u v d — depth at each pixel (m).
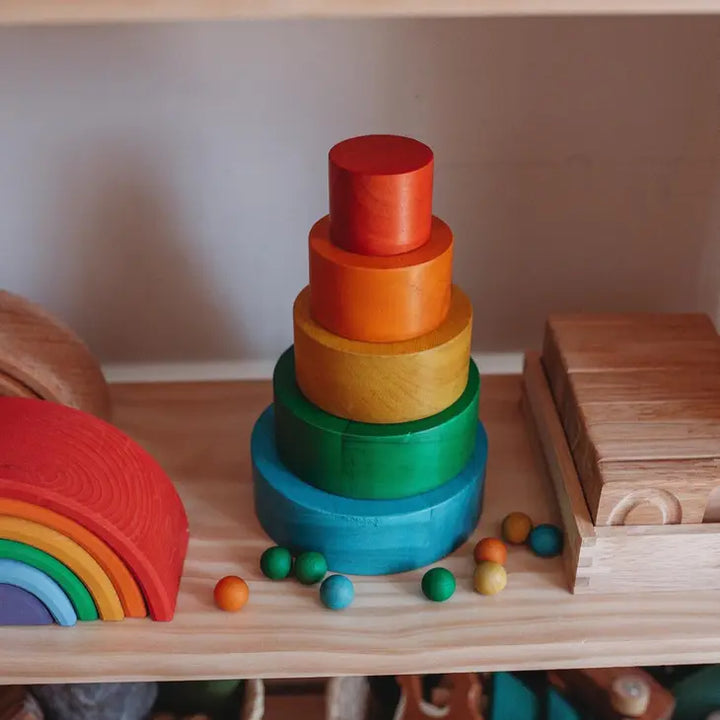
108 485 0.72
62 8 0.50
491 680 0.87
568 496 0.76
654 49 0.88
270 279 1.03
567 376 0.80
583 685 0.85
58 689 0.80
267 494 0.78
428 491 0.76
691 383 0.79
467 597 0.76
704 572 0.75
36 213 0.97
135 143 0.93
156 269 1.01
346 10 0.50
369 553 0.77
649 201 0.98
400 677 0.85
